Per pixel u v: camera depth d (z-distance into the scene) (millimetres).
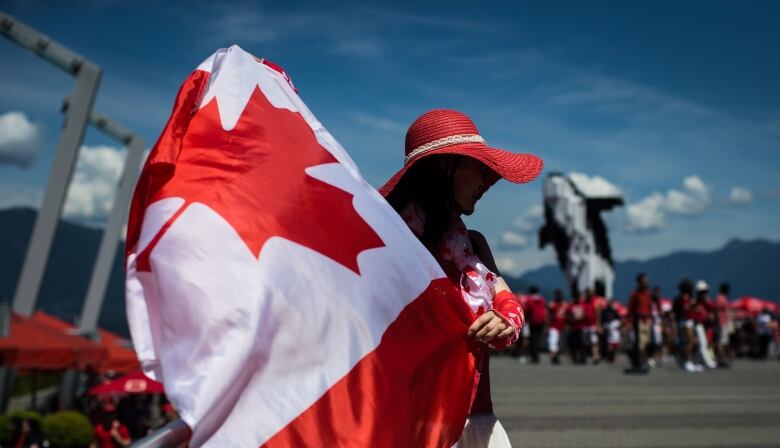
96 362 20047
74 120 30359
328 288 1962
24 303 29328
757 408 11586
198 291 1761
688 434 9016
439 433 2268
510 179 2484
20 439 16953
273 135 2047
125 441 18000
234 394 1753
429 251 2451
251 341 1740
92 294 37844
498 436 2611
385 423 1992
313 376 1877
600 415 10773
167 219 1838
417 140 2627
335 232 2051
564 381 16953
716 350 22578
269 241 1885
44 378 35312
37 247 29766
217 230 1838
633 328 19938
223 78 2066
